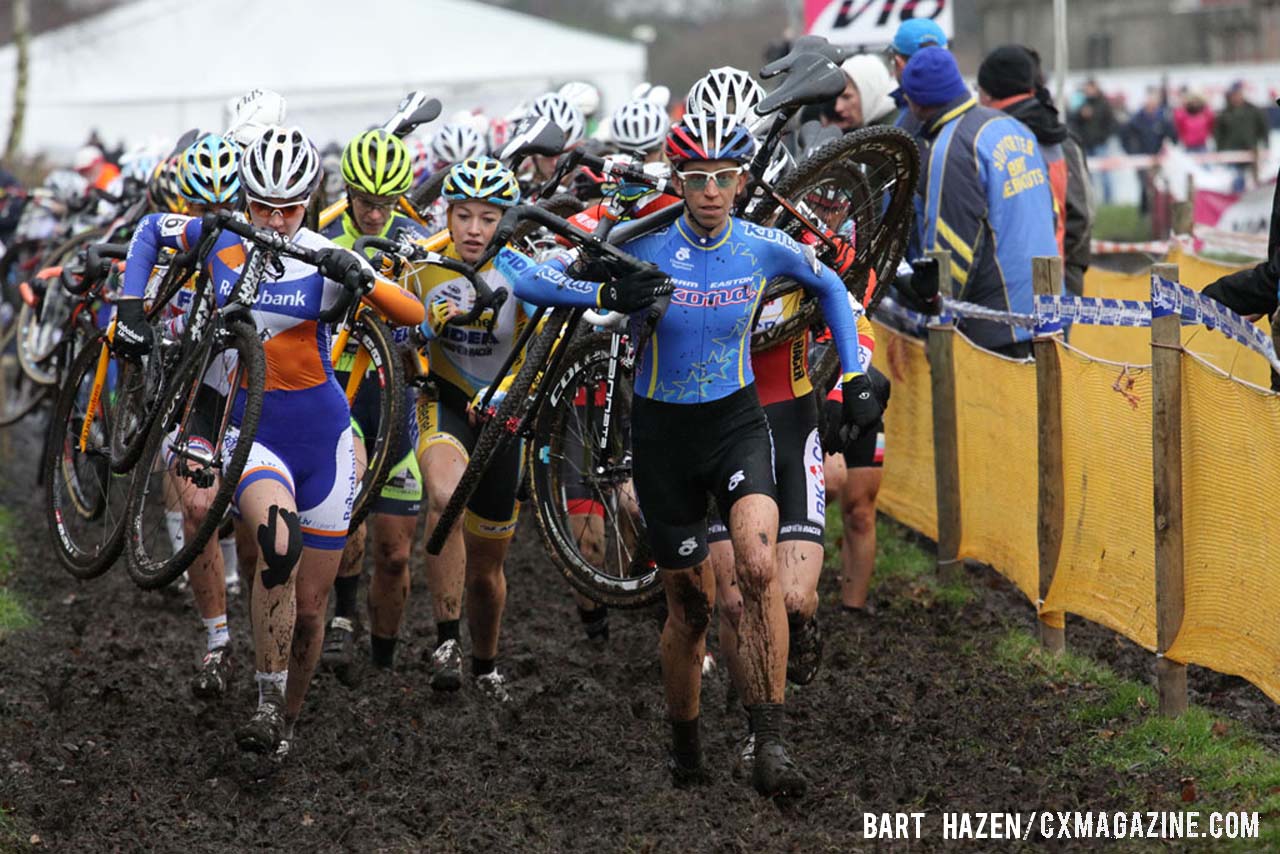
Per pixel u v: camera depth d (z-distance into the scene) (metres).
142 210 29.55
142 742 19.39
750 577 15.79
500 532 20.86
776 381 17.73
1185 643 18.33
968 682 20.78
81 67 89.94
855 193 18.52
